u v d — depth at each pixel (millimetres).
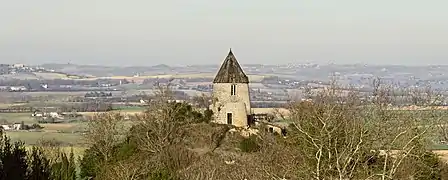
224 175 62125
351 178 41469
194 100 94438
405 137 47688
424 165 50625
